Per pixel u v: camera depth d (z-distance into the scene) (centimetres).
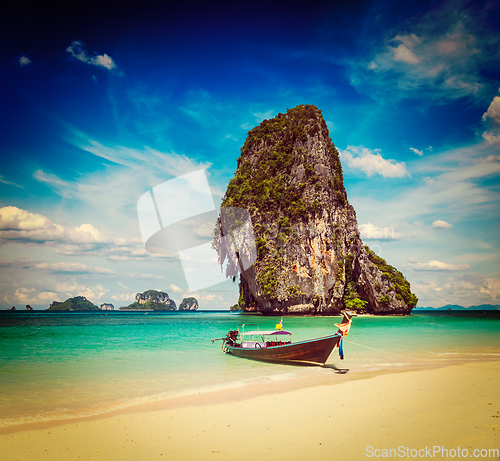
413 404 777
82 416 754
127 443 584
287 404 818
